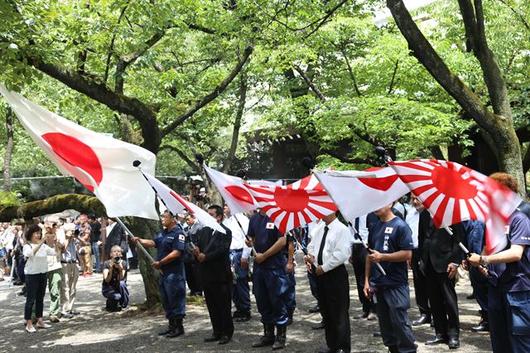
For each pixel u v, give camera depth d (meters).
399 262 5.74
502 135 8.05
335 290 6.54
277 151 25.39
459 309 9.34
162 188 7.05
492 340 5.00
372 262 5.93
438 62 7.86
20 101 6.78
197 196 15.99
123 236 13.30
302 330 8.38
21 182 22.30
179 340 8.12
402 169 5.04
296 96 17.25
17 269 14.95
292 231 7.37
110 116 13.47
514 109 14.19
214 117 16.80
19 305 12.66
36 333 9.30
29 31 7.69
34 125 6.76
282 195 6.76
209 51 14.15
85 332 9.14
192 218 10.41
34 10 7.84
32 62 8.14
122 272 11.22
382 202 5.54
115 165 7.03
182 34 12.59
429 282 7.15
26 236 9.70
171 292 8.28
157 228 10.82
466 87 7.98
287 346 7.44
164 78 12.72
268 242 7.39
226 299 7.83
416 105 13.01
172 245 8.24
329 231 6.54
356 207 5.49
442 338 7.11
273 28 10.80
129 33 9.14
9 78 7.25
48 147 6.78
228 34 11.24
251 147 25.55
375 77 14.72
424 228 7.32
